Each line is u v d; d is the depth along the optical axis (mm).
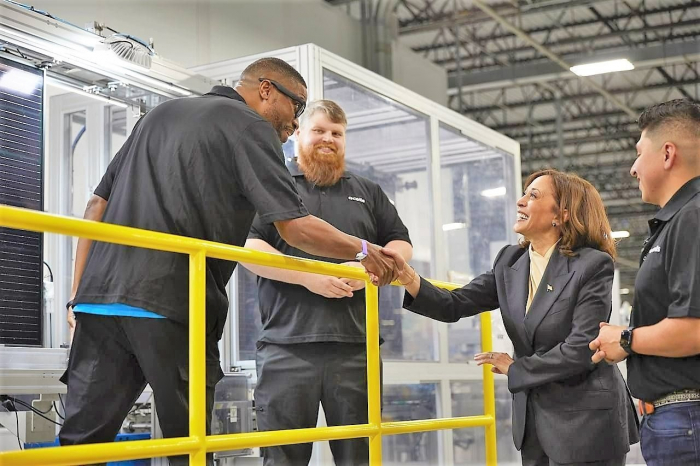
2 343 3184
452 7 10078
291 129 2531
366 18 7797
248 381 3854
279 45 6531
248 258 2053
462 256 6047
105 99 3871
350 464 2961
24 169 3359
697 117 2025
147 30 5367
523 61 12094
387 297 5129
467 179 6266
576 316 2328
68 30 3350
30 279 3318
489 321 3107
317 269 2299
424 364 5332
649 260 2002
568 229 2461
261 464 3891
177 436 2115
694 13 10594
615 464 2305
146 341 2064
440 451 5496
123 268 2070
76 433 2092
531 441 2406
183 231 2123
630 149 16000
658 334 1894
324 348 2846
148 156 2193
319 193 3035
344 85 4859
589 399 2285
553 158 16547
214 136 2174
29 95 3395
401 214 5391
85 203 4535
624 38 11500
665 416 1945
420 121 5668
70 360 2141
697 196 1947
